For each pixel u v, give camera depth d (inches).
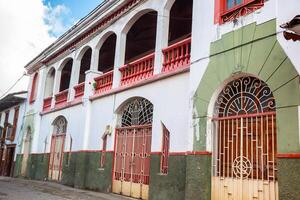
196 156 314.3
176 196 337.7
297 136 234.4
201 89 324.8
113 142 472.4
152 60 431.2
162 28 412.2
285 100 247.4
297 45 244.7
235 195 284.0
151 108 421.1
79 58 625.9
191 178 314.3
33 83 814.5
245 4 293.7
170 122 369.7
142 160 417.4
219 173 301.9
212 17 327.0
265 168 267.4
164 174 361.4
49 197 402.6
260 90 282.2
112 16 520.4
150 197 372.8
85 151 526.9
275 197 255.8
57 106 661.3
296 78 241.9
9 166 855.1
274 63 260.4
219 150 307.1
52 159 655.1
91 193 453.1
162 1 419.5
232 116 300.0
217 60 312.5
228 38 305.0
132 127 446.6
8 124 872.3
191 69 342.0
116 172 458.6
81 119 555.8
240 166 286.0
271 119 269.4
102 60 672.4
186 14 488.7
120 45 495.5
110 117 487.5
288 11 256.2
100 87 537.0
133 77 458.6
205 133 310.8
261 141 273.7
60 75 703.1
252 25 284.0
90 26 568.1
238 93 300.2
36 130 735.1
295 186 228.7
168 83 385.4
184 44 377.7
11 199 376.8
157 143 383.6
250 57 281.1
